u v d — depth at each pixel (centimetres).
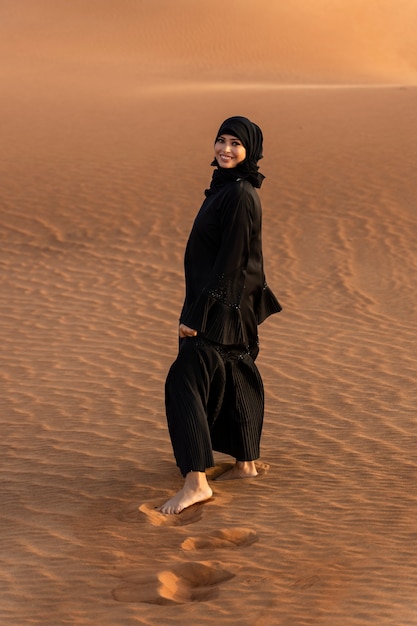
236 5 8100
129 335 1553
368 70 7350
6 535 822
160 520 840
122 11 7969
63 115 3772
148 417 1162
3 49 7019
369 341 1498
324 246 2102
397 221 2242
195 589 710
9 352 1475
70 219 2389
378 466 963
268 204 2416
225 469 966
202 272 875
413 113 3294
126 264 2034
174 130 3328
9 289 1872
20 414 1191
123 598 696
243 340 873
